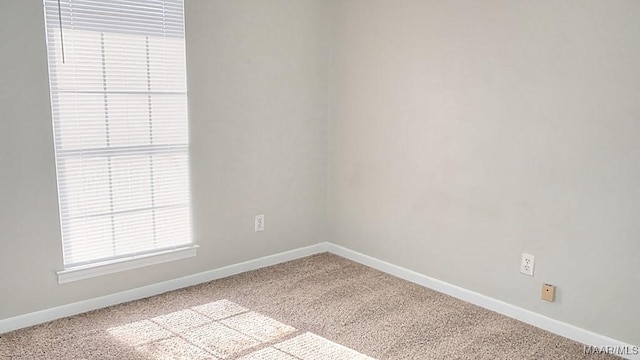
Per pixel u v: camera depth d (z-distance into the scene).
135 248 3.05
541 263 2.73
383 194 3.54
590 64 2.43
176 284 3.25
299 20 3.54
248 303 3.05
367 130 3.58
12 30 2.48
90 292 2.91
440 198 3.18
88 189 2.83
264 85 3.44
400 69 3.29
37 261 2.71
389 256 3.57
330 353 2.49
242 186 3.46
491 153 2.88
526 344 2.60
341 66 3.69
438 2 3.03
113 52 2.80
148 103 2.96
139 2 2.84
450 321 2.85
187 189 3.20
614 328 2.50
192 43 3.07
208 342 2.58
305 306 3.02
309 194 3.87
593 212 2.50
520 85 2.70
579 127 2.50
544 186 2.67
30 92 2.57
